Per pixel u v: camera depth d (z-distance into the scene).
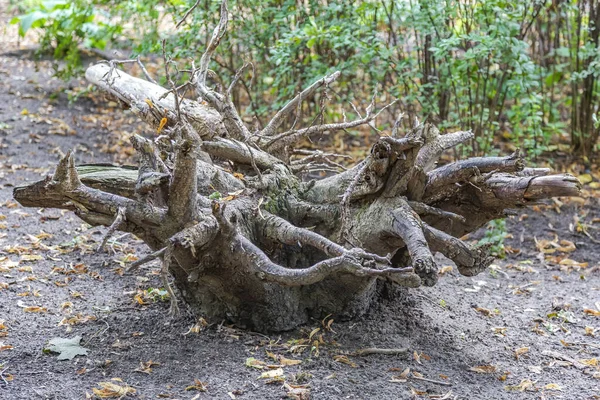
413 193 3.43
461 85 5.74
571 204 5.71
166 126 3.79
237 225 3.24
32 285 4.04
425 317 3.84
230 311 3.52
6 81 7.76
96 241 4.73
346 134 6.71
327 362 3.28
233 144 3.63
